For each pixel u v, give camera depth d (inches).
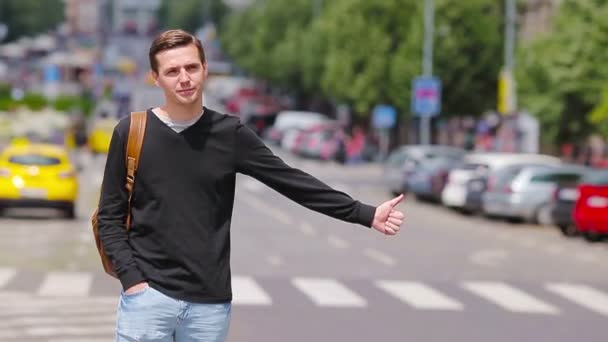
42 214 1416.1
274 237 1226.6
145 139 253.4
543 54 1754.4
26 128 2279.8
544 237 1315.2
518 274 924.0
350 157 3127.5
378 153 3287.4
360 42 3056.1
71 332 580.1
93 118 3897.6
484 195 1565.0
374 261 996.6
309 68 4025.6
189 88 251.4
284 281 834.8
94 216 258.4
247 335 587.5
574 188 1299.2
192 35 255.9
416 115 2947.8
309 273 891.4
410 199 2015.3
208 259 252.7
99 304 689.6
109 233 254.8
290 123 3890.3
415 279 869.2
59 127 2357.3
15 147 1328.7
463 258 1045.8
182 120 255.1
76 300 706.2
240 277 855.1
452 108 2883.9
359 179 2536.9
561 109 1750.7
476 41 2847.0
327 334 595.5
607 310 725.9
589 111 1742.1
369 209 256.8
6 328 590.6
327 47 3971.5
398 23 3034.0
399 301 740.7
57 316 637.9
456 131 3302.2
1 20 7829.7
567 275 924.6
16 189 1293.1
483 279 880.9
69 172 1318.9
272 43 4931.1
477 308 717.9
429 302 739.4
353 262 984.3
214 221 255.0
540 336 610.2
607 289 836.0
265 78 5088.6
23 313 647.8
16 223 1286.9
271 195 2011.6
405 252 1090.1
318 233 1289.4
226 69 6929.1
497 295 786.2
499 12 3093.0
